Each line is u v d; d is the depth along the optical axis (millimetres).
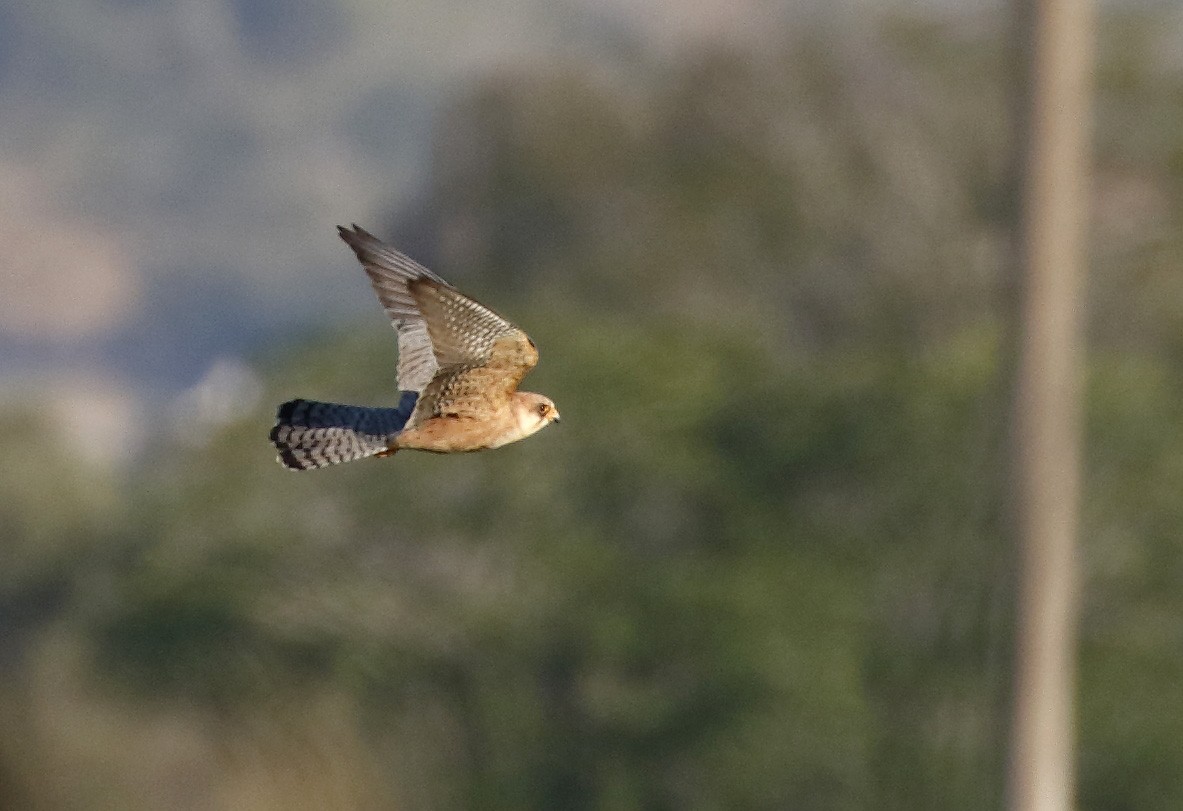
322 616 38625
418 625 38875
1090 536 36969
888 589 37594
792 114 52438
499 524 39875
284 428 12242
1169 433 37844
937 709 36375
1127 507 37094
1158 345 44844
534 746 38531
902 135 50906
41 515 64625
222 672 37938
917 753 36188
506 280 56938
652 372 40844
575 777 38688
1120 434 37250
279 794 24781
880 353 42875
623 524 40594
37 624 61938
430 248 61125
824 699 36562
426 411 11852
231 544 39875
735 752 36750
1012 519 18859
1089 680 36062
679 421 40344
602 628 37906
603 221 55500
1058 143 18578
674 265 52844
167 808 23328
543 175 56750
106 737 23703
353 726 33312
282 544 39656
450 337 11391
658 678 38562
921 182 50594
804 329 51125
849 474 39250
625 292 53375
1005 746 19078
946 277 49344
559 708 39469
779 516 40094
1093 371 38594
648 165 56000
